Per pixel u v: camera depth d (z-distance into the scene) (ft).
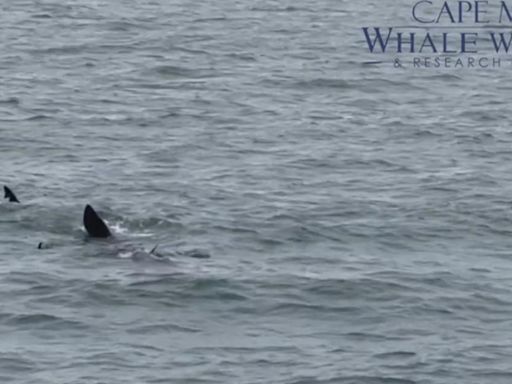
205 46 560.20
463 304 267.59
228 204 329.52
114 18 627.46
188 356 242.78
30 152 378.32
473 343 249.55
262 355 243.60
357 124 424.46
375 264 288.92
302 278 278.05
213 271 280.10
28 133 398.42
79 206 323.98
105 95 456.86
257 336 252.01
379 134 410.52
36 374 234.58
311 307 264.72
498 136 411.34
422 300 268.62
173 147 386.52
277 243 301.84
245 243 301.02
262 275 279.08
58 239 299.79
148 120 421.18
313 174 360.89
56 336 249.96
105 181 347.97
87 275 276.41
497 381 234.58
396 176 360.28
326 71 513.45
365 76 507.71
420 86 493.77
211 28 611.47
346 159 377.30
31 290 268.62
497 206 332.19
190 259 288.10
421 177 359.46
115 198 332.39
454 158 381.60
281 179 354.74
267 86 481.46
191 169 363.56
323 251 297.74
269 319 259.60
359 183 352.28
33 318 256.52
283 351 245.45
